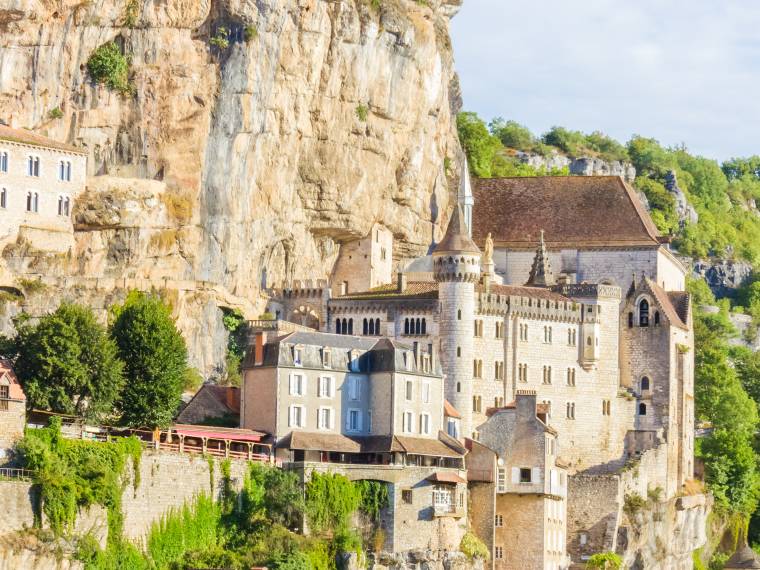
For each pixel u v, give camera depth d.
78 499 193.38
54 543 188.88
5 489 187.25
